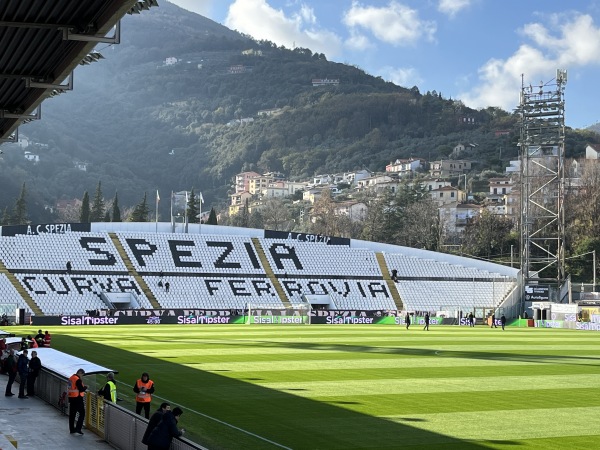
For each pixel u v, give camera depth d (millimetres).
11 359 38125
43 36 29062
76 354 58781
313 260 138125
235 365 52406
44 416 32469
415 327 111812
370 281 136750
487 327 117812
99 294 118188
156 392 39969
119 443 26562
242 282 129000
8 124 42469
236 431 30500
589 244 174875
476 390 41969
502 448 27812
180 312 110625
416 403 37344
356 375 47812
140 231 135500
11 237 123000
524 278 133875
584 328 116250
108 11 26156
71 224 128625
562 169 135750
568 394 40875
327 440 28984
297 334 87062
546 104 132250
